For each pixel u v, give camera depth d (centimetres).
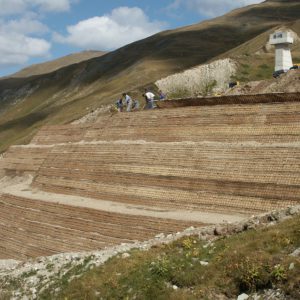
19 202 4356
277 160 3031
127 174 3941
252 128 3431
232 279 1542
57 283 2217
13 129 15212
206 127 3747
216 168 3341
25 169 5691
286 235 1642
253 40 11350
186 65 14488
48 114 15500
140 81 12838
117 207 3659
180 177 3531
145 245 2380
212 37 18388
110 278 1920
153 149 3888
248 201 3041
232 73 8438
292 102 3309
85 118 8075
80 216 3706
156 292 1672
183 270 1745
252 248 1653
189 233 2325
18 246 4100
